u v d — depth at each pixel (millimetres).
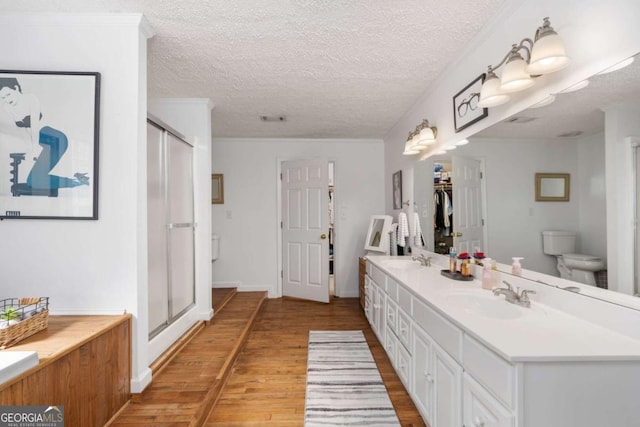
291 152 4469
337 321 3479
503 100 1599
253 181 4441
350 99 2910
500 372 1056
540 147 1466
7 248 1679
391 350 2371
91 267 1710
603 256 1212
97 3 1613
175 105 2877
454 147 2270
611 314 1187
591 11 1169
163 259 2277
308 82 2539
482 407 1171
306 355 2621
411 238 3318
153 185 2148
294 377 2264
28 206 1669
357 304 4133
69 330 1484
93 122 1692
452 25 1779
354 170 4508
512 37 1609
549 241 1457
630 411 1010
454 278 2158
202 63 2219
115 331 1597
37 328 1448
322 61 2195
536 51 1202
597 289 1243
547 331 1188
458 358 1334
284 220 4465
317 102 2988
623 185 1119
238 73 2371
